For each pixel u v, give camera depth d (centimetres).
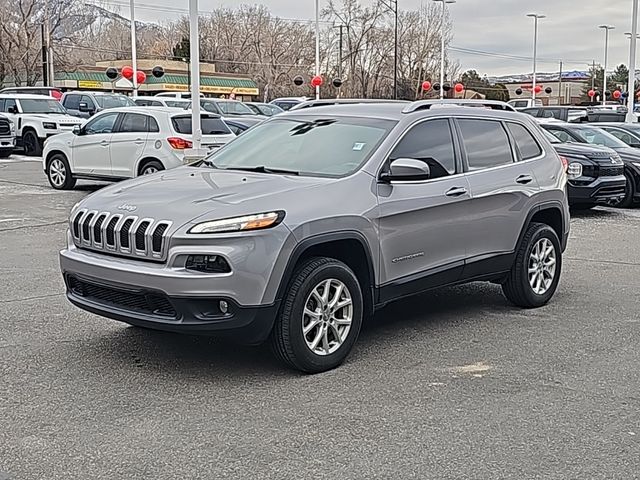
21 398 511
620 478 408
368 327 690
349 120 670
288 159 641
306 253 568
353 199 579
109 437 453
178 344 627
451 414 491
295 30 7169
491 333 674
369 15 6281
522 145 754
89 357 593
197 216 519
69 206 1440
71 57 6297
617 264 990
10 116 2588
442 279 659
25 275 879
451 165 670
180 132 1521
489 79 10812
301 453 434
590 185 1393
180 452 434
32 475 406
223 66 7088
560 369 581
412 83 6450
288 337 543
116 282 536
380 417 486
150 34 7706
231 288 512
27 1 5253
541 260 761
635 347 638
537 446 446
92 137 1608
